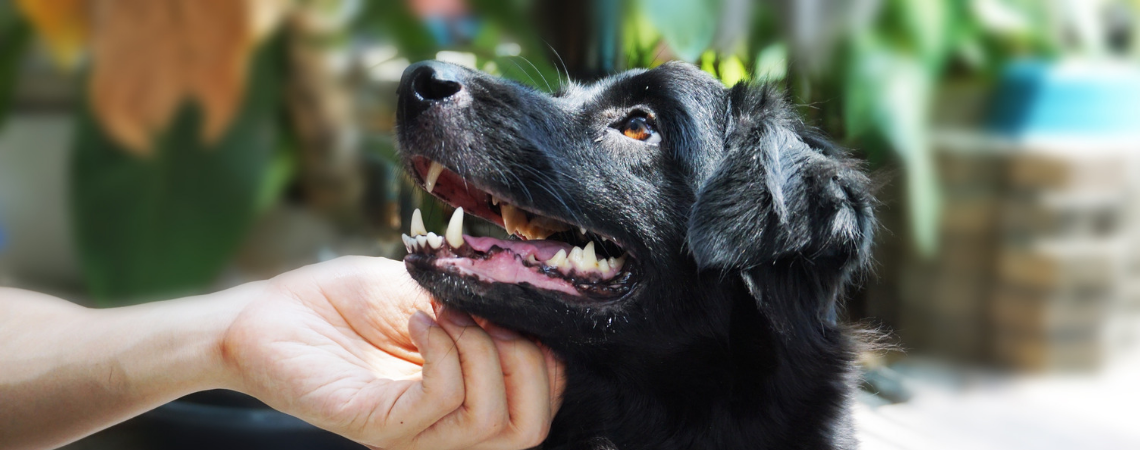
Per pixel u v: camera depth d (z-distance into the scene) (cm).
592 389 67
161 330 62
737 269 64
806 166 64
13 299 66
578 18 85
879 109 78
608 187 65
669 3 75
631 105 68
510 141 64
